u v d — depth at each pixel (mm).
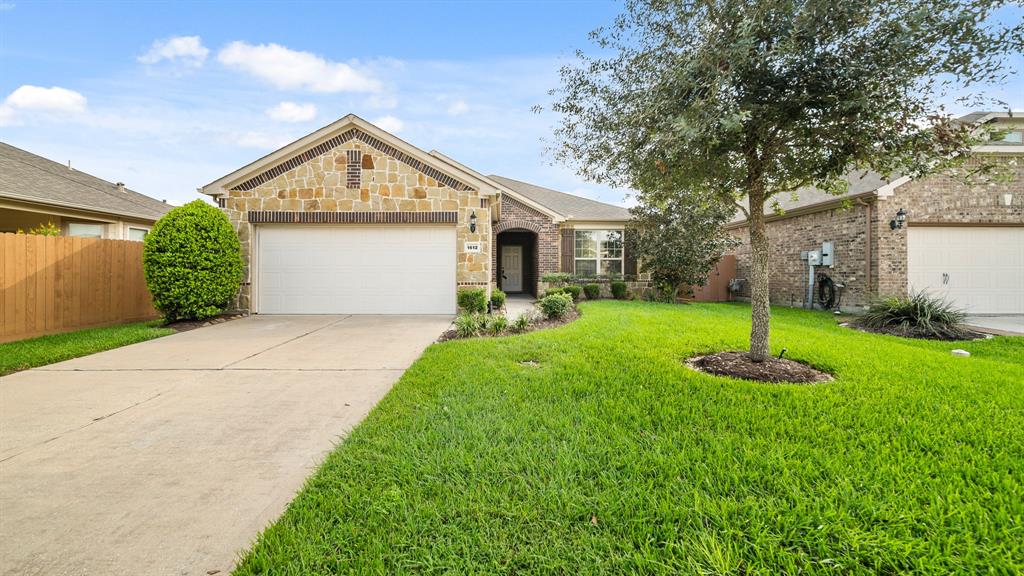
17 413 3822
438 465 2703
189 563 1940
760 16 3832
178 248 8453
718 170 4844
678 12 4492
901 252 10602
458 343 6586
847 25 3871
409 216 10211
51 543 2072
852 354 5797
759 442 2984
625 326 8109
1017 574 1780
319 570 1855
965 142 4098
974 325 9281
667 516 2172
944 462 2699
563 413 3590
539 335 7207
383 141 10141
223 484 2625
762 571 1807
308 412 3838
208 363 5617
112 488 2574
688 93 4234
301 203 10102
